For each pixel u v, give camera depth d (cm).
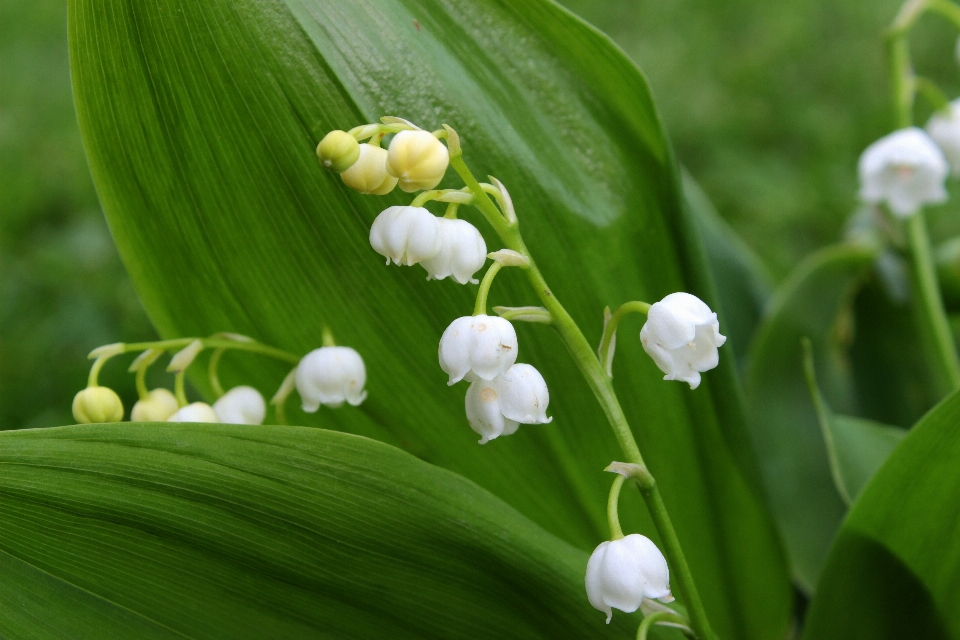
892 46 31
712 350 24
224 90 26
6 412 46
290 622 26
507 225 24
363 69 26
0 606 25
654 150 27
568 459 28
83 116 26
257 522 25
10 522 25
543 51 27
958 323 37
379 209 27
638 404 28
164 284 27
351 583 25
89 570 25
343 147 23
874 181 31
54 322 49
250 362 28
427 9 26
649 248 27
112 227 27
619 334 27
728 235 37
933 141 31
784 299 32
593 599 23
